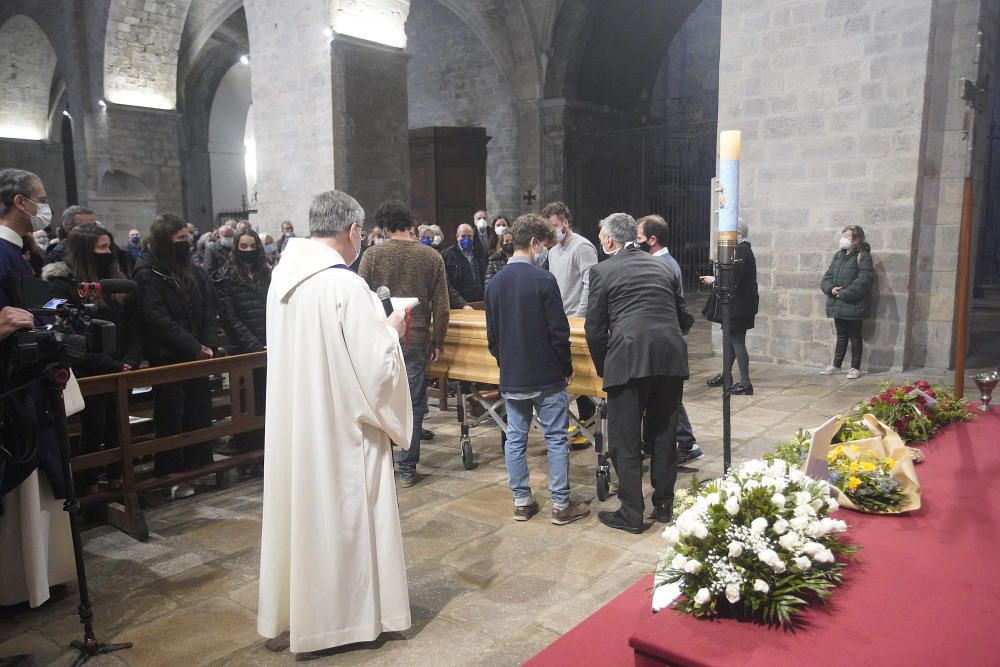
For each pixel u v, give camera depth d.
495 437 5.57
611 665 2.09
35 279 2.73
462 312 5.50
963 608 1.65
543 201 17.31
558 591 3.16
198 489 4.61
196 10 19.59
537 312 3.70
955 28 7.10
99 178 18.09
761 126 8.13
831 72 7.62
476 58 18.42
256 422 4.54
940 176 7.38
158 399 4.23
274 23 12.24
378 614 2.69
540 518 3.98
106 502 3.89
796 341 8.13
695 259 18.98
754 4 8.01
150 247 4.37
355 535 2.62
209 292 4.68
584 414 5.20
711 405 6.39
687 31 21.39
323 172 11.77
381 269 4.40
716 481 2.08
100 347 2.68
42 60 21.53
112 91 17.59
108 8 16.75
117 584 3.31
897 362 7.55
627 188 18.69
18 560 2.99
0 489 2.77
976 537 2.03
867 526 2.12
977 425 3.15
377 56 12.05
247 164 26.61
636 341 3.51
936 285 7.56
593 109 17.52
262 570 2.67
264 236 11.58
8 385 2.65
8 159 22.17
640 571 3.33
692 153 20.55
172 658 2.70
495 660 2.64
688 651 1.54
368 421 2.61
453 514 4.06
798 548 1.73
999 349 8.76
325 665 2.62
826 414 6.01
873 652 1.49
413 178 15.59
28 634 2.89
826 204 7.80
